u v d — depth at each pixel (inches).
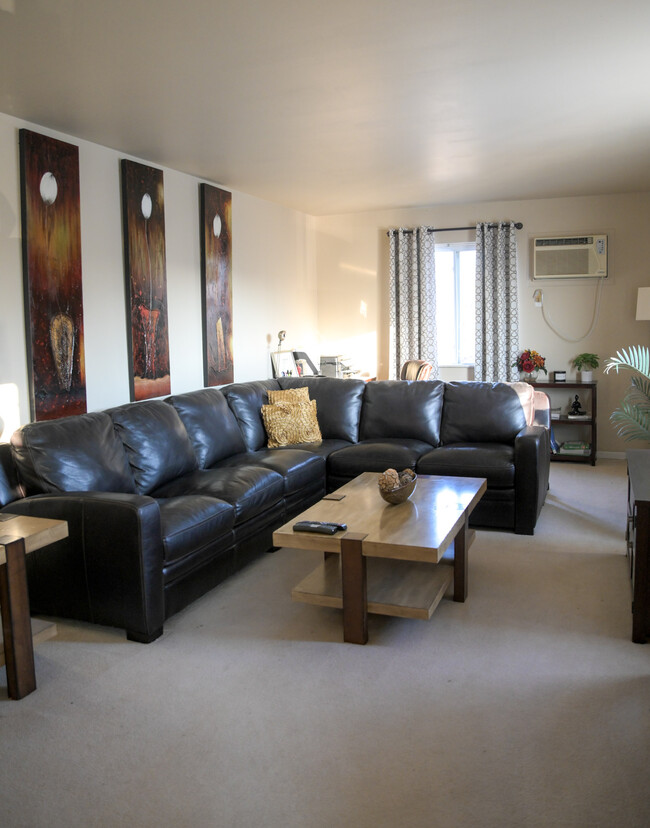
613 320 255.9
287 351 258.7
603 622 114.9
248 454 179.2
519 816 69.6
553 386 251.3
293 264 267.1
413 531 109.3
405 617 115.9
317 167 193.2
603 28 103.1
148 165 178.9
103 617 112.8
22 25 97.7
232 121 145.8
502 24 101.1
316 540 108.7
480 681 96.7
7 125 137.2
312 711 90.2
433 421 195.3
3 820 71.3
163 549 113.7
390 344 275.3
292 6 93.4
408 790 74.1
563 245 256.2
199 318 203.3
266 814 71.1
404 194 240.8
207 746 83.1
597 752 79.7
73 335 151.1
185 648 109.1
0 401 135.3
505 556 148.1
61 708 92.3
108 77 118.6
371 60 113.8
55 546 114.1
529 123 154.0
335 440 201.5
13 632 93.1
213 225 206.8
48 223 143.9
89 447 130.3
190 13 94.4
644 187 236.4
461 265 278.2
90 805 73.3
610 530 166.1
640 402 251.0
